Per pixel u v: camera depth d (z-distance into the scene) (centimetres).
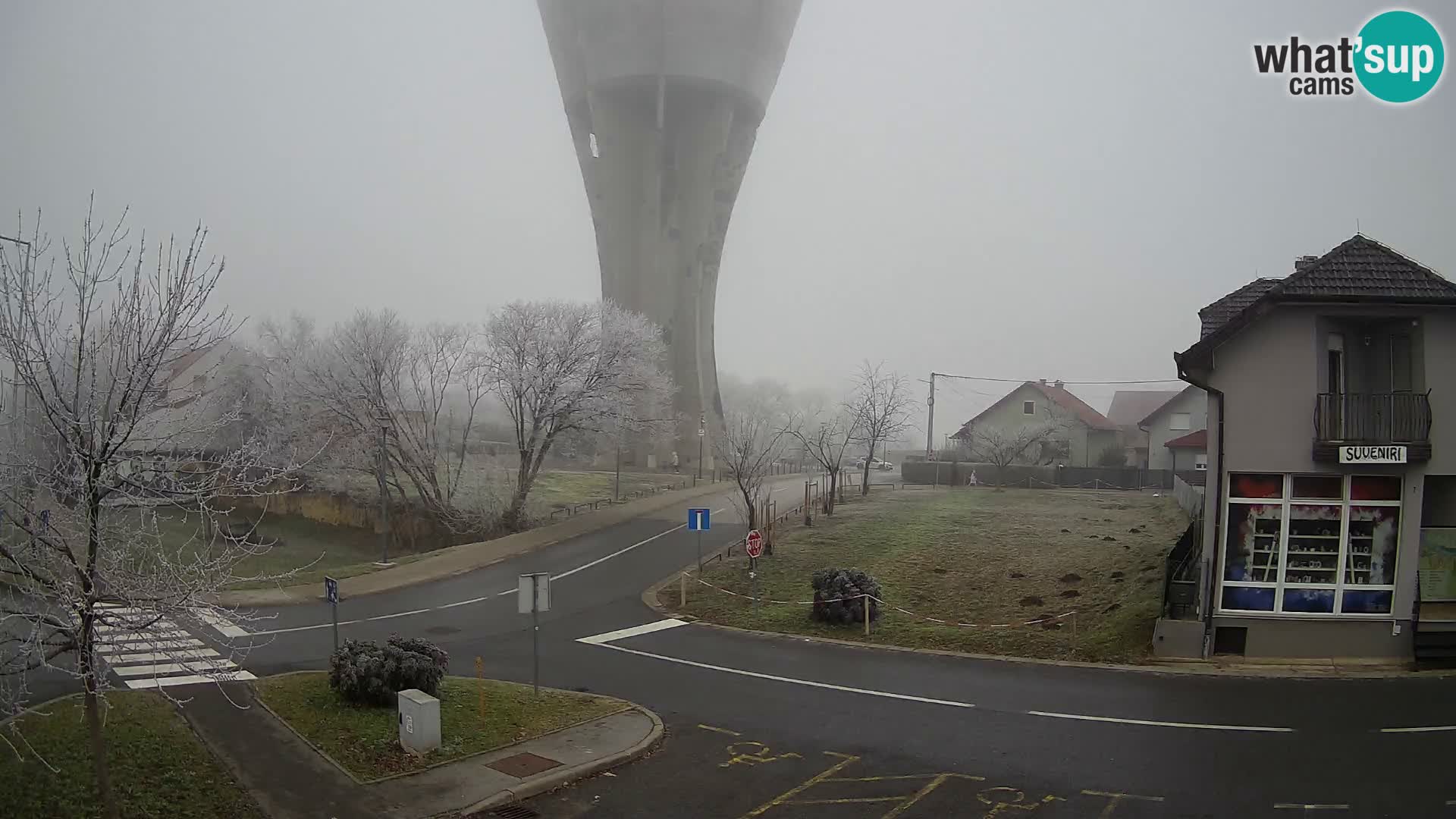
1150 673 1680
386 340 4188
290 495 4759
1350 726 1343
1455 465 1680
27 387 862
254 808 1019
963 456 7775
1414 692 1514
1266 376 1734
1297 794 1089
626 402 4331
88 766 1084
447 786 1105
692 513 2645
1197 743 1280
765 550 3055
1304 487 1748
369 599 2566
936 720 1421
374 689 1371
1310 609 1748
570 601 2552
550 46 8438
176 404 996
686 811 1066
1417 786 1109
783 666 1808
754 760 1248
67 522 863
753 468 4216
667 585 2728
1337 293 1662
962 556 2864
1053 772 1183
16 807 969
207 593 1145
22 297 850
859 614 2173
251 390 4150
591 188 8312
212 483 968
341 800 1053
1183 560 2122
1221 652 1772
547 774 1154
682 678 1712
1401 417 1689
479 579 2872
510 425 8419
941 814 1055
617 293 7875
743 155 8319
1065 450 6694
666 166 7775
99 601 866
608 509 4431
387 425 3734
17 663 906
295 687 1484
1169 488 5475
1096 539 3064
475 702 1451
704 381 8000
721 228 8094
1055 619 2083
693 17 7575
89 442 834
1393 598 1723
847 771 1200
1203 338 1767
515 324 4144
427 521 4109
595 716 1408
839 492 4784
